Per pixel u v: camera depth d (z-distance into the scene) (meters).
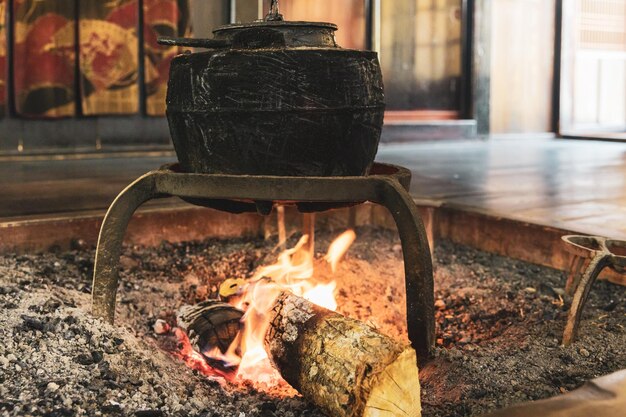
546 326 2.94
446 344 2.93
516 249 4.17
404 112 10.45
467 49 10.82
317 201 2.35
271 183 2.33
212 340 2.66
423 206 4.80
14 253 3.86
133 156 8.52
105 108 8.32
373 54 2.48
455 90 10.85
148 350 2.55
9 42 7.81
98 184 5.84
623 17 12.02
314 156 2.34
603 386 1.97
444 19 10.56
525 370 2.48
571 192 5.53
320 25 2.41
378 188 2.36
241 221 4.61
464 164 7.83
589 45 11.83
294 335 2.26
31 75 7.92
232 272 3.90
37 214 4.20
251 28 2.34
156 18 8.41
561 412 1.83
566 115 11.77
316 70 2.27
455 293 3.56
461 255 4.32
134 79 8.43
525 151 9.60
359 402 1.98
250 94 2.27
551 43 11.60
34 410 1.92
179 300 3.37
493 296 3.47
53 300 2.78
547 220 4.18
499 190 5.63
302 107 2.27
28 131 8.03
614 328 2.89
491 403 2.24
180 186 2.47
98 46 8.18
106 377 2.18
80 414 1.93
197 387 2.35
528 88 11.48
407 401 2.01
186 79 2.38
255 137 2.30
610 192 5.52
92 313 2.61
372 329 2.14
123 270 3.77
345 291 3.67
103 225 2.59
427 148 10.08
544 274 3.86
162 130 8.79
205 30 8.47
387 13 10.06
